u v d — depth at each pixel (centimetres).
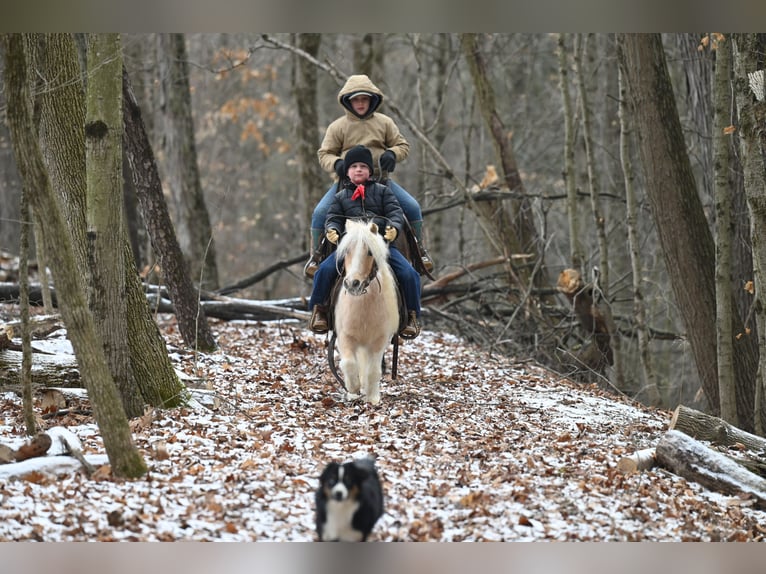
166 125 2722
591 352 2034
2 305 1884
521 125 3641
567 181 2206
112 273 1145
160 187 1672
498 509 912
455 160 4169
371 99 1510
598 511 936
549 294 2244
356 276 1217
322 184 2906
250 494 912
